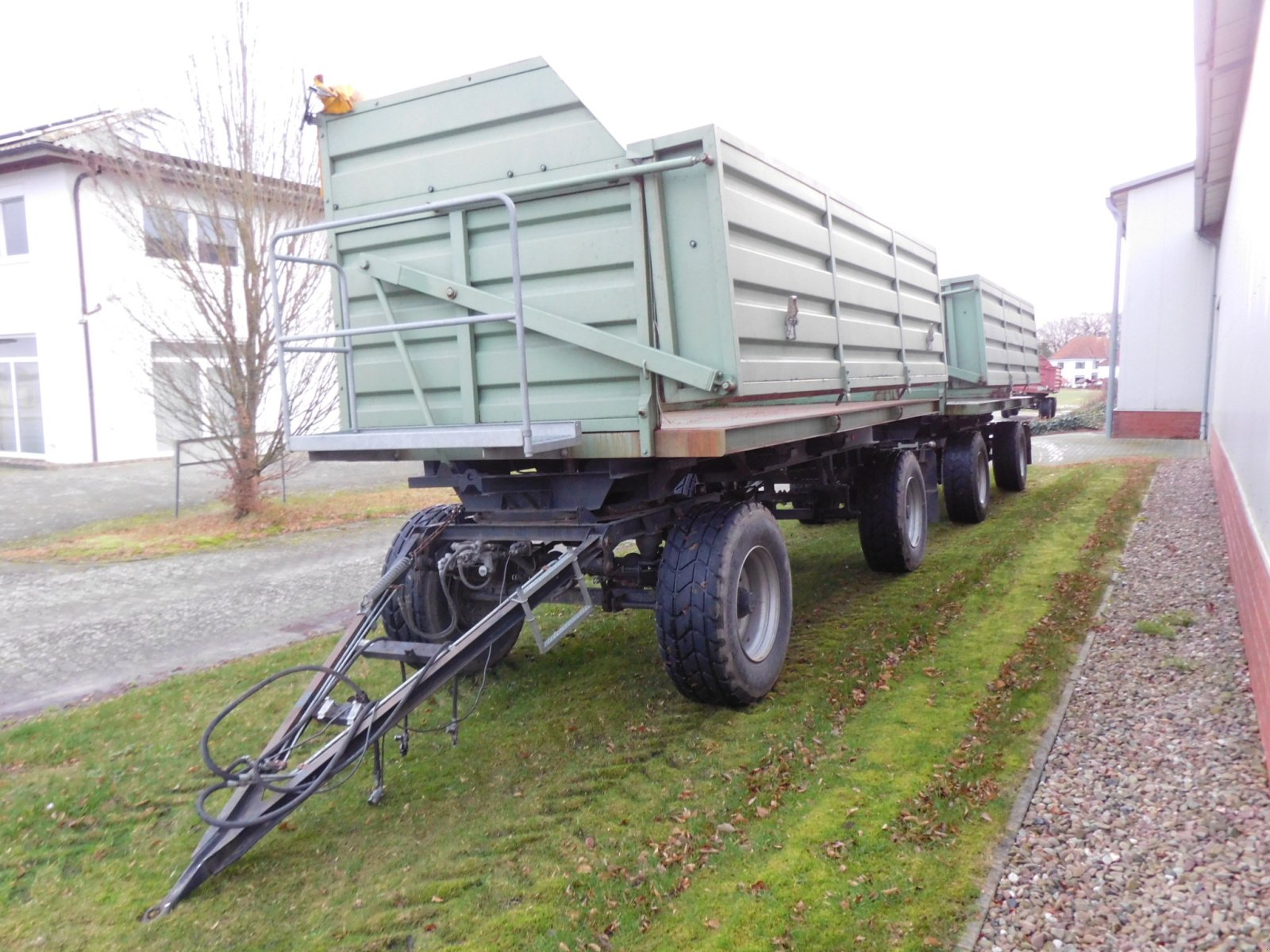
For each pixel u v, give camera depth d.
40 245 14.79
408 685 3.17
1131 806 2.91
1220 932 2.26
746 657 3.89
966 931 2.37
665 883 2.69
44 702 4.52
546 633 5.34
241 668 4.91
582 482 3.84
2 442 16.06
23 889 2.84
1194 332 17.05
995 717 3.72
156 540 8.85
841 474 6.21
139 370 14.38
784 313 4.09
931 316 7.14
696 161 3.27
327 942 2.52
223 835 2.81
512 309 3.69
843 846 2.80
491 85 3.68
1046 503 9.53
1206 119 8.97
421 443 3.50
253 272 9.29
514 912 2.59
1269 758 2.93
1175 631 4.62
